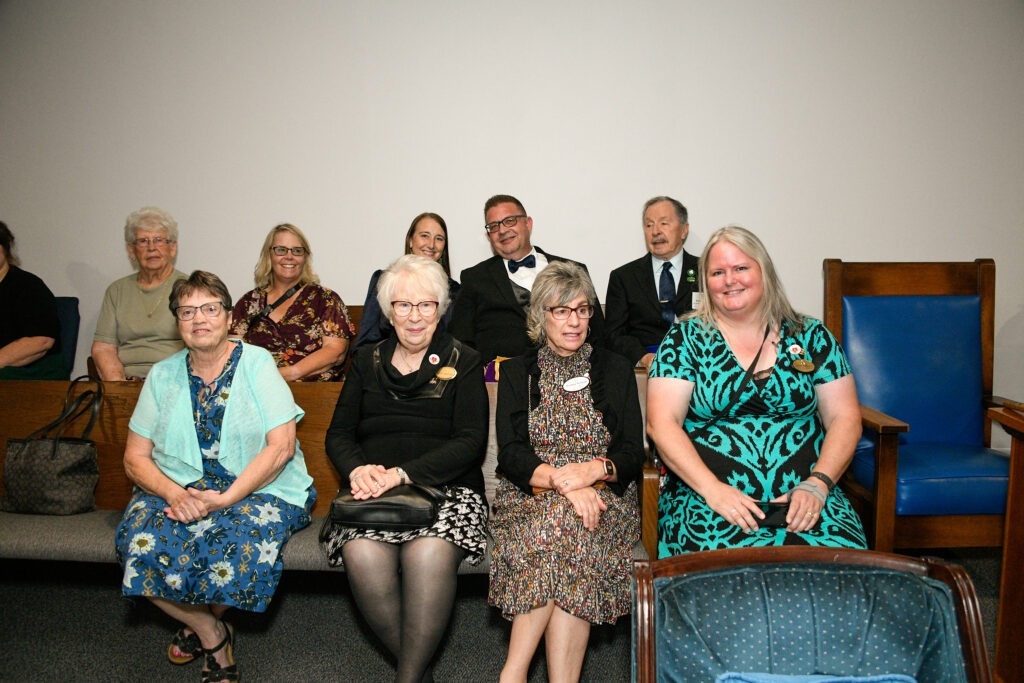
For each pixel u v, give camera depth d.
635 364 2.93
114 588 2.71
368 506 1.93
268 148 3.65
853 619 1.24
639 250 3.57
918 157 3.43
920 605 1.22
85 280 3.81
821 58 3.41
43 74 3.71
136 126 3.70
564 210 3.57
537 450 2.13
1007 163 3.42
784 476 1.97
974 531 2.30
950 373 2.73
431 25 3.53
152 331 3.07
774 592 1.25
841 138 3.44
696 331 2.09
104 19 3.66
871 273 2.83
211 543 1.99
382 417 2.20
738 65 3.44
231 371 2.19
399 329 2.15
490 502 2.36
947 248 3.47
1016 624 1.83
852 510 1.97
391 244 3.66
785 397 2.02
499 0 3.50
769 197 3.48
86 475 2.40
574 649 1.82
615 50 3.48
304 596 2.67
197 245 3.73
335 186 3.65
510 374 2.19
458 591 2.71
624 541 2.02
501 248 3.12
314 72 3.60
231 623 2.45
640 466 2.10
